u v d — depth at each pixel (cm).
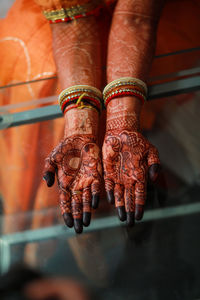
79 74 112
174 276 84
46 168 95
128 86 105
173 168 111
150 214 99
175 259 88
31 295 79
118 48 114
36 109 122
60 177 94
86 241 95
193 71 123
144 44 115
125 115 102
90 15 123
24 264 87
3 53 134
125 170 91
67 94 107
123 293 82
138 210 85
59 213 104
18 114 123
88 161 95
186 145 115
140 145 94
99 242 94
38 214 105
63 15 120
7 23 138
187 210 99
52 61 129
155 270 86
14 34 135
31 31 134
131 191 88
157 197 101
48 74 129
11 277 82
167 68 124
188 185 106
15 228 103
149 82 121
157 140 116
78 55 116
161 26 134
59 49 119
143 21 119
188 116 120
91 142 98
